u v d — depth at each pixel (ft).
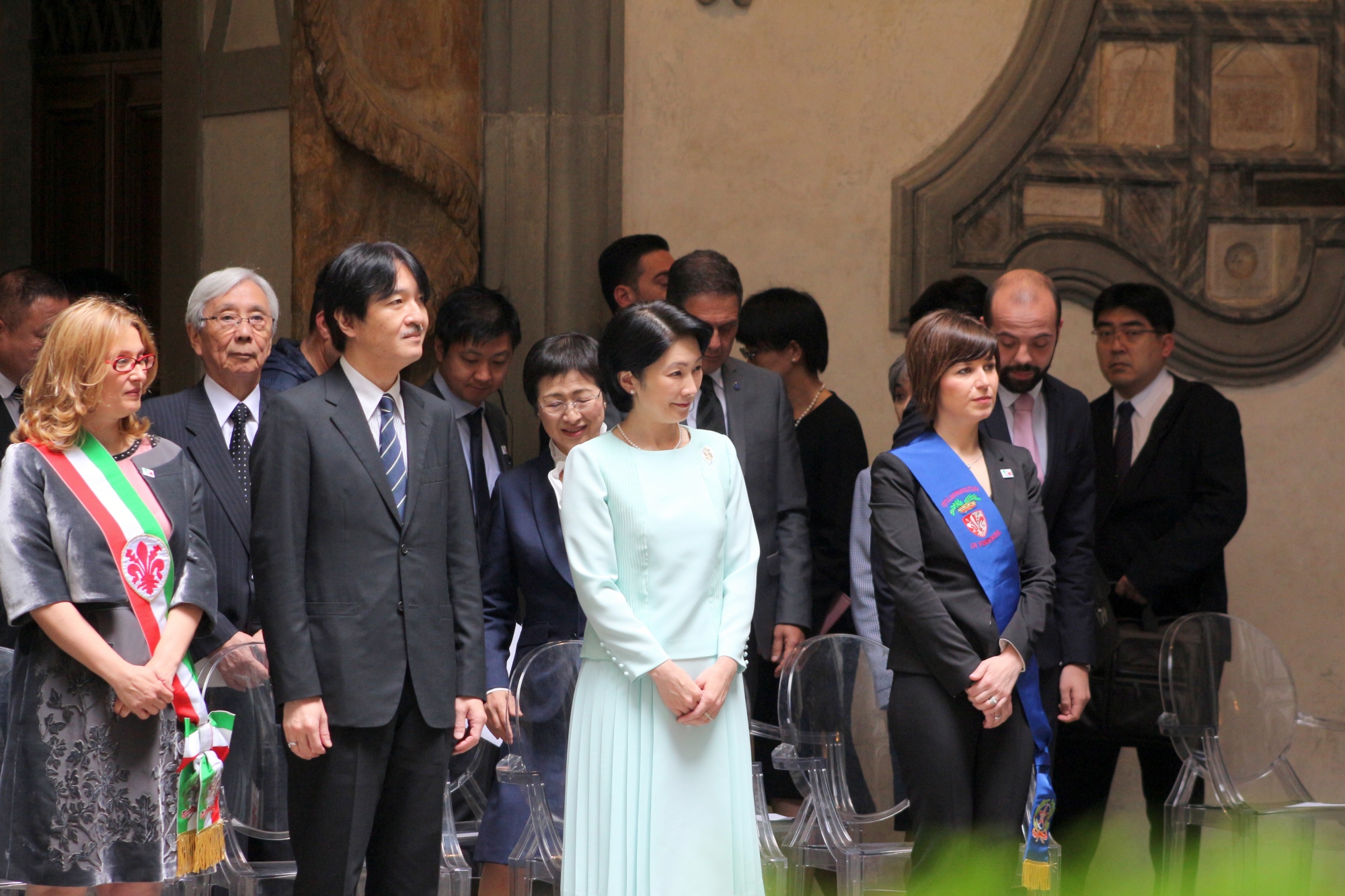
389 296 37.11
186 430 46.19
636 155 68.49
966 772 40.81
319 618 36.40
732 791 38.06
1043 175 69.51
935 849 40.55
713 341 49.44
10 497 37.22
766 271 69.36
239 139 74.43
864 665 47.34
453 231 65.21
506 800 44.39
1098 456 60.18
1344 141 69.82
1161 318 59.31
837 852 44.83
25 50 82.64
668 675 36.78
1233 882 30.32
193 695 38.91
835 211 69.56
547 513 45.83
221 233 75.05
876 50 69.62
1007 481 42.83
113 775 37.22
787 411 51.06
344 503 36.65
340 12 62.90
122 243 82.69
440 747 37.47
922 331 43.01
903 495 42.14
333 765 36.04
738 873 37.91
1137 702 53.26
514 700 44.21
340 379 37.73
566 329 66.64
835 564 55.21
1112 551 58.75
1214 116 70.03
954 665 40.19
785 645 49.14
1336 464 70.49
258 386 48.11
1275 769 55.21
